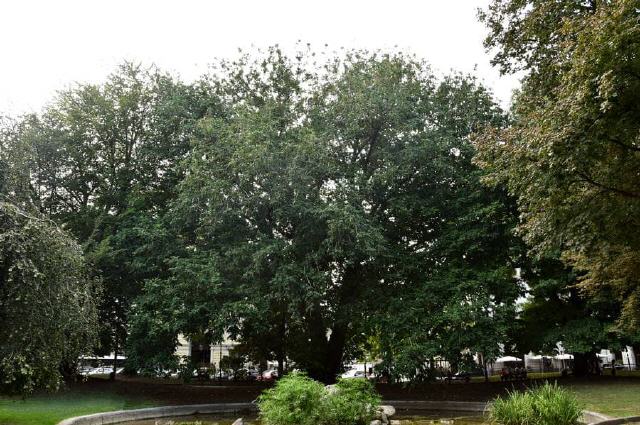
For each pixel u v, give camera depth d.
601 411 15.65
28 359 11.52
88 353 13.64
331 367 25.89
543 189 10.92
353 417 13.58
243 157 20.95
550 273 25.48
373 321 21.69
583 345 23.78
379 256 22.69
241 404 21.55
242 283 22.08
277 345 27.67
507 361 45.50
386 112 23.02
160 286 21.80
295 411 12.95
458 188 24.36
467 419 17.67
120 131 27.88
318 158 21.52
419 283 23.20
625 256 14.02
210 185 21.39
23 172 14.01
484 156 13.06
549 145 9.80
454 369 22.52
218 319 20.56
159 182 27.94
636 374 31.70
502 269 22.41
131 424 17.53
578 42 9.91
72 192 27.78
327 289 22.86
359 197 21.80
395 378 21.22
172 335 22.41
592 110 9.45
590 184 11.22
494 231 22.95
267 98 26.09
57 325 12.05
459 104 25.50
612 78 8.68
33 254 11.79
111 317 27.31
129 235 24.47
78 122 26.45
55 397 21.27
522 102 14.45
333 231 20.20
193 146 24.34
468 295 21.39
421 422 16.67
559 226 11.52
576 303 26.28
